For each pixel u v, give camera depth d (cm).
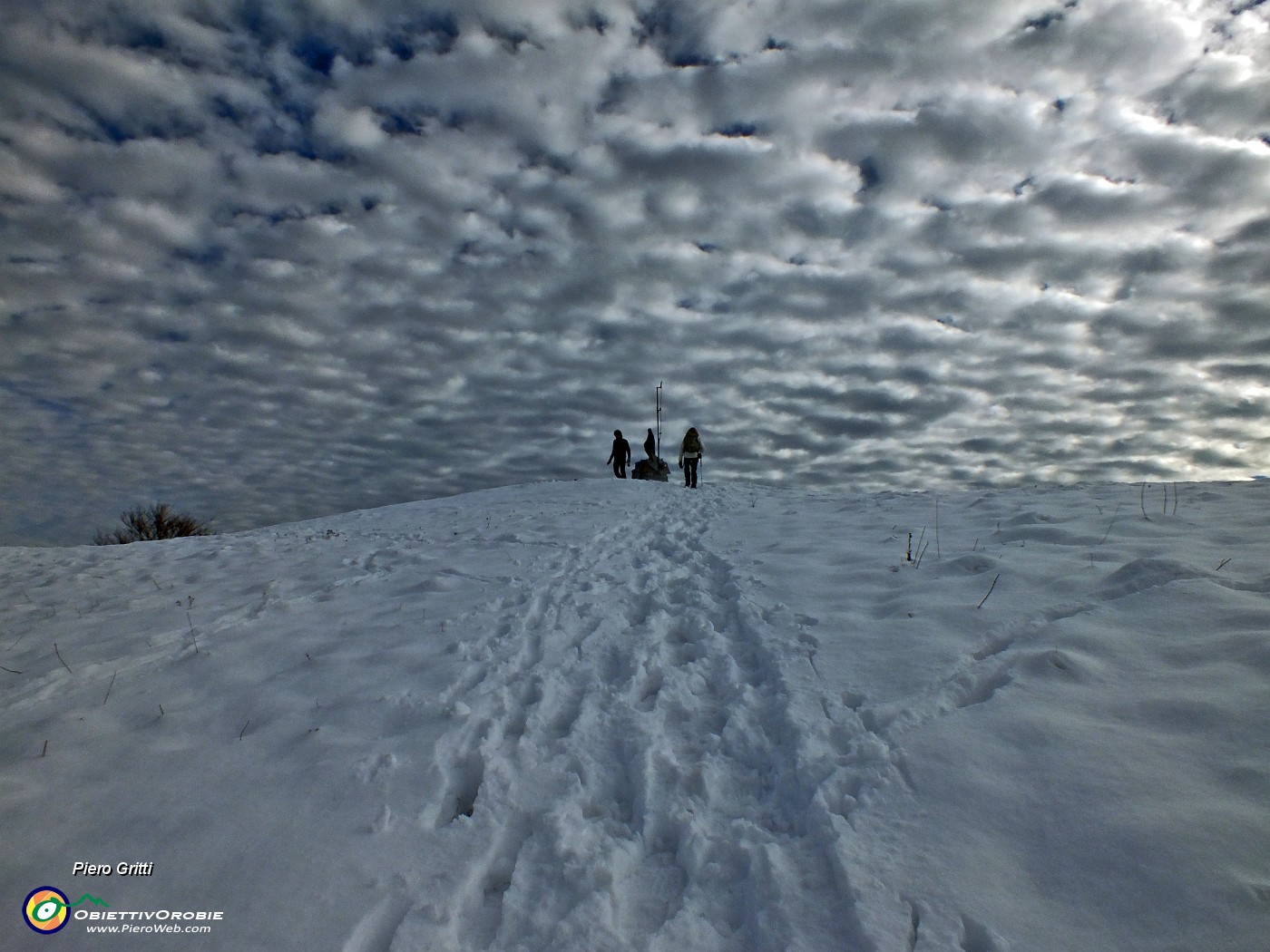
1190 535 569
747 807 342
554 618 610
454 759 388
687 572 758
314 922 273
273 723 433
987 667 411
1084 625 437
